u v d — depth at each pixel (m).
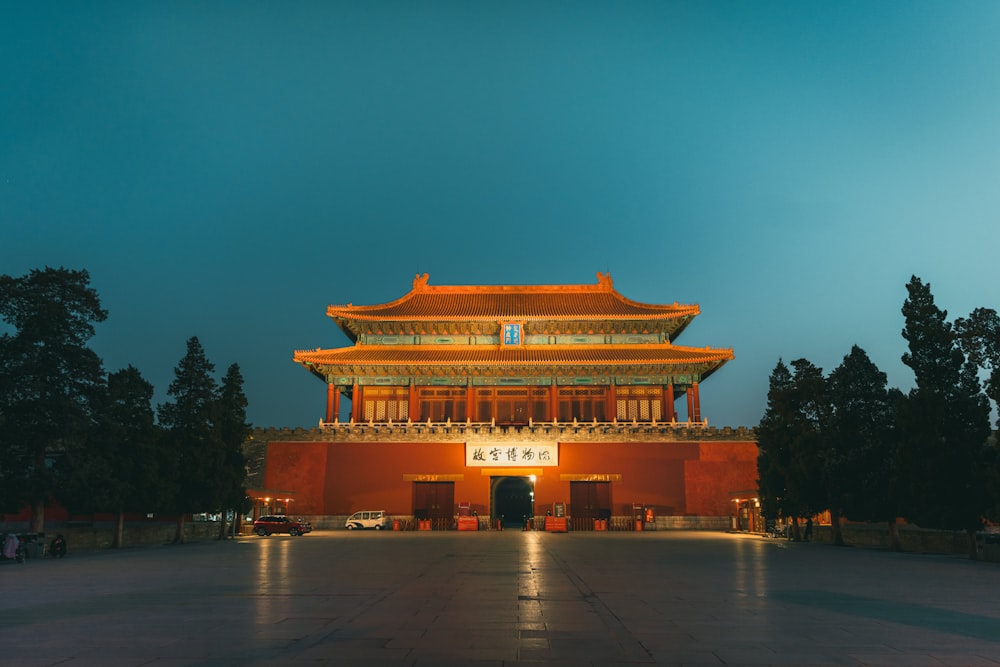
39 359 43.25
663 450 78.81
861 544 50.97
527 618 17.42
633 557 37.66
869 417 50.62
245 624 16.53
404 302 94.81
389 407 86.38
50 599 21.11
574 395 86.31
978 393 40.81
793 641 14.55
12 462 42.38
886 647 13.98
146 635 15.16
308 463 79.44
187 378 57.62
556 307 92.94
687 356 84.94
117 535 48.03
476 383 86.06
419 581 25.75
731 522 74.44
